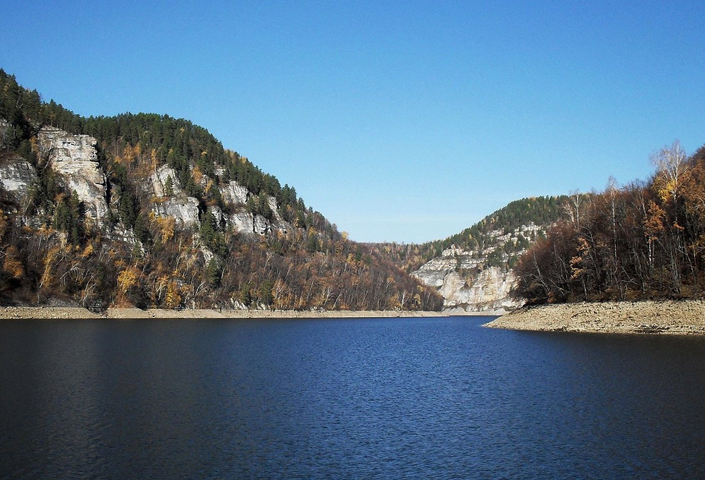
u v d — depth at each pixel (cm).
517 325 11112
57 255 14588
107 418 3186
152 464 2427
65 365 5181
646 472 2289
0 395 3734
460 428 3038
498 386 4275
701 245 7969
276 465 2439
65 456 2514
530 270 12850
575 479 2238
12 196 17038
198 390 4059
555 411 3347
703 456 2462
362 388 4266
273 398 3834
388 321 19825
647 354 5522
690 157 10119
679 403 3406
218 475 2308
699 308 7456
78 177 19862
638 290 8950
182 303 17200
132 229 19562
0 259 13288
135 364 5366
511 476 2289
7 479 2222
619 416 3153
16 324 10819
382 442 2788
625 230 9519
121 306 15225
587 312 9369
